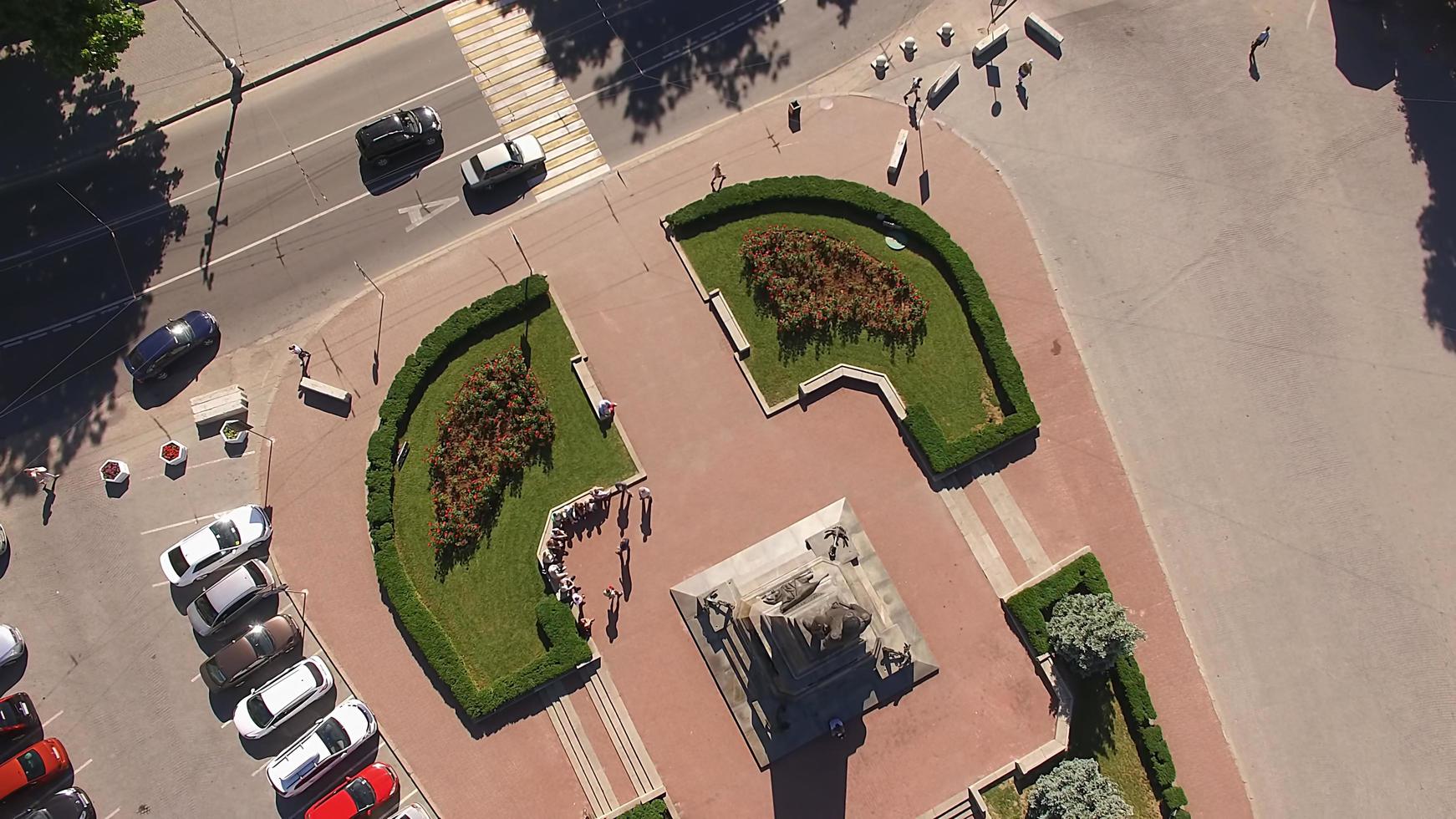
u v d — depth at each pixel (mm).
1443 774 50031
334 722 50062
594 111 61094
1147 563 53031
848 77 61562
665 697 51531
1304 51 60875
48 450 55594
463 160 60188
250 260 58500
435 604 52781
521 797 50750
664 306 57094
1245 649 51844
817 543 51906
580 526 53562
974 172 59219
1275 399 55062
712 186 59250
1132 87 60625
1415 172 58469
